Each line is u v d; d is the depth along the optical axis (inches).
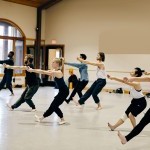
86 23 514.3
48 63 558.3
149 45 452.4
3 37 486.6
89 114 258.2
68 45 534.6
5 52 491.5
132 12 468.1
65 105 306.5
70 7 530.9
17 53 510.3
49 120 225.0
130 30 470.3
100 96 411.8
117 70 482.3
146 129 205.8
